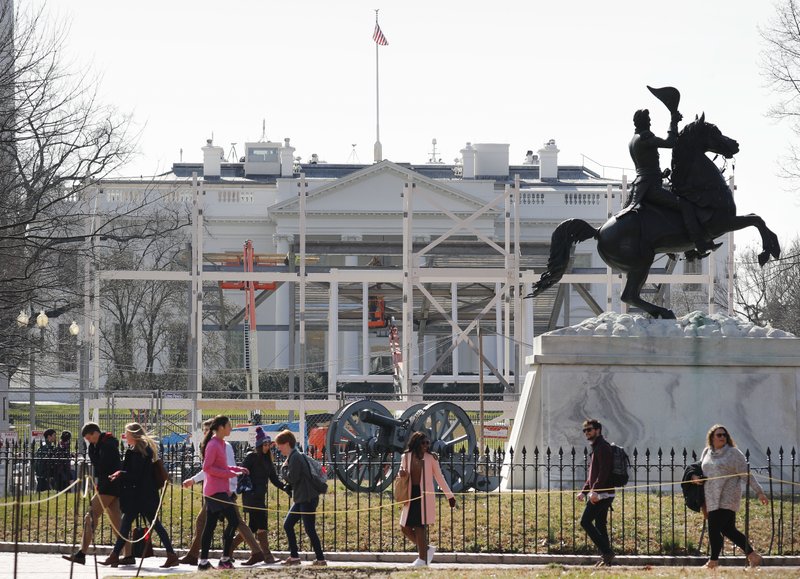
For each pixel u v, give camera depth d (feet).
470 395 286.87
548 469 131.75
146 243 484.74
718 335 162.09
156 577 108.99
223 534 125.18
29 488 170.30
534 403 162.71
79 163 239.91
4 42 232.12
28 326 276.21
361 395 276.82
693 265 517.96
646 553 123.85
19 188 244.83
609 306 340.18
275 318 624.18
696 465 116.26
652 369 160.25
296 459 120.06
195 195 323.98
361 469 169.27
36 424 349.82
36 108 233.35
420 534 116.57
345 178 601.62
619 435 159.02
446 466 162.81
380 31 624.59
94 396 309.63
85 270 301.43
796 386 160.66
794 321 398.83
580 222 167.43
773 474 158.30
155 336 531.91
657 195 163.94
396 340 437.99
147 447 119.85
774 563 121.49
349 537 132.36
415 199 596.70
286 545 130.11
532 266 403.54
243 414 372.99
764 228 162.71
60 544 130.31
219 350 540.52
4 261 239.50
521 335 328.90
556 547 126.00
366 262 615.16
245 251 390.42
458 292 431.84
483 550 125.39
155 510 119.85
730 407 159.84
